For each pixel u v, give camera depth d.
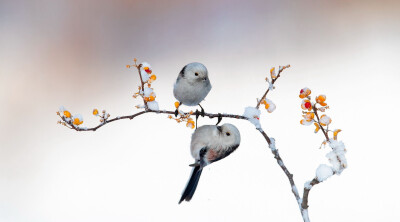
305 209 7.24
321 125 7.23
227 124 7.39
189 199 7.41
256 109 7.32
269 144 7.29
